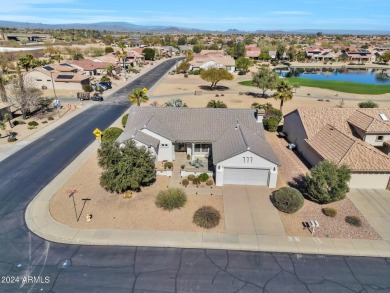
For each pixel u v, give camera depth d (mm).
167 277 18047
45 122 47125
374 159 28078
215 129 34031
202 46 192000
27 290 17016
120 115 51812
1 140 39531
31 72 74062
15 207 24859
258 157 27250
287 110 57719
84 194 26828
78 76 76938
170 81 89938
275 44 193875
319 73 118625
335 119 37062
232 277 18109
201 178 29172
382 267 19000
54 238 21297
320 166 25453
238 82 90000
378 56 156500
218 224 22969
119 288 17250
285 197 24172
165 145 32906
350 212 24594
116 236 21531
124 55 114312
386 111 38031
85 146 37906
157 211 24453
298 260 19531
